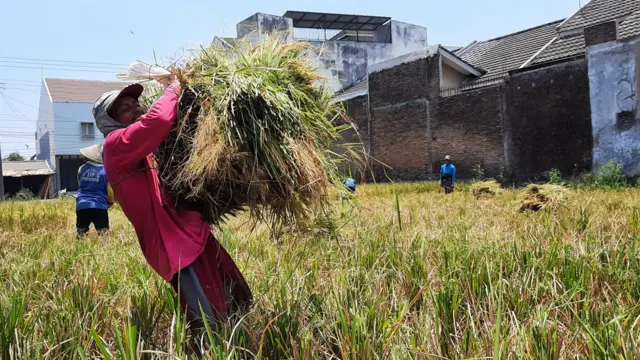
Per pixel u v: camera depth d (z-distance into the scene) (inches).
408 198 622.5
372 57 1711.4
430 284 142.3
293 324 120.7
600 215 274.1
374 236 219.0
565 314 122.0
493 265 154.8
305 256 188.5
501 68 1081.4
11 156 3088.1
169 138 124.2
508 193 598.2
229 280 133.5
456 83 1149.7
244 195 127.4
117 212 573.9
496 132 987.9
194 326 119.6
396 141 1224.2
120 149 116.1
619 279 144.0
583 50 858.1
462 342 105.4
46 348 114.3
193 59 132.6
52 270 191.5
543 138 906.1
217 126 117.9
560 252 165.9
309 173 126.5
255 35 144.3
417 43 1793.8
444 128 1100.5
